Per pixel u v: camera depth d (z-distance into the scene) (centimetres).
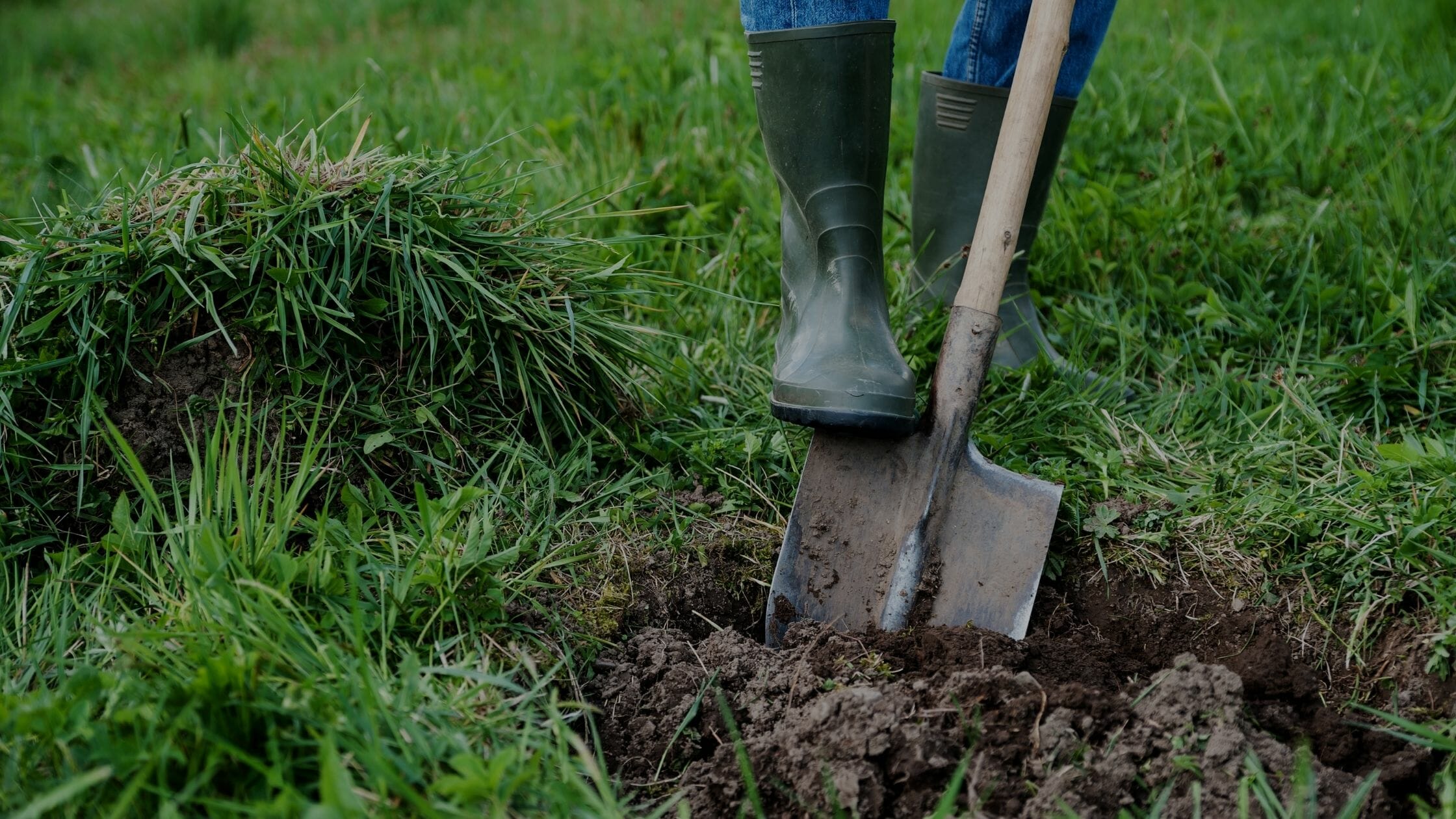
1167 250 247
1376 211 255
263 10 564
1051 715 135
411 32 501
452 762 120
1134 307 236
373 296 179
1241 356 221
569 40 431
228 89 393
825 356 172
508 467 177
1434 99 322
